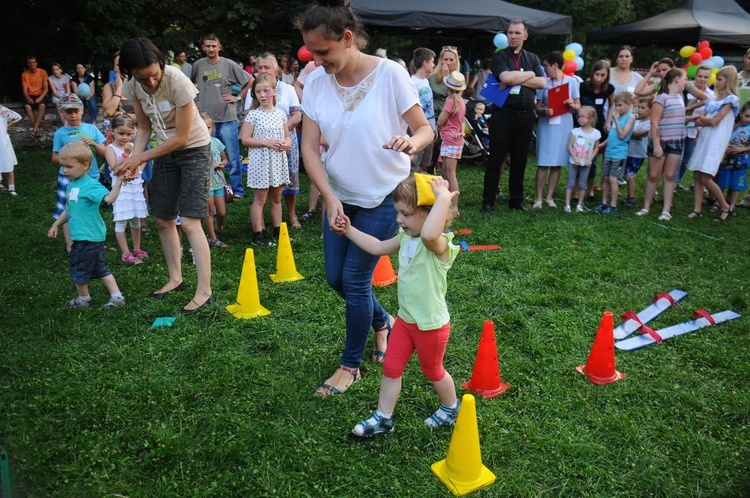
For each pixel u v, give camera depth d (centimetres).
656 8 2338
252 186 588
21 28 1498
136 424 301
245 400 323
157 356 366
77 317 414
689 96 858
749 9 1953
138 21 1612
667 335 411
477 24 1068
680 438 298
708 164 720
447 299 466
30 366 349
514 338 399
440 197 260
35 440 284
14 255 552
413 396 327
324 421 306
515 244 613
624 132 747
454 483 261
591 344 398
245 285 430
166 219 446
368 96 291
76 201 420
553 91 742
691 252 601
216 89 765
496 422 306
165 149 401
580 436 298
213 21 1581
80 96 1393
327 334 402
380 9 1031
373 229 309
